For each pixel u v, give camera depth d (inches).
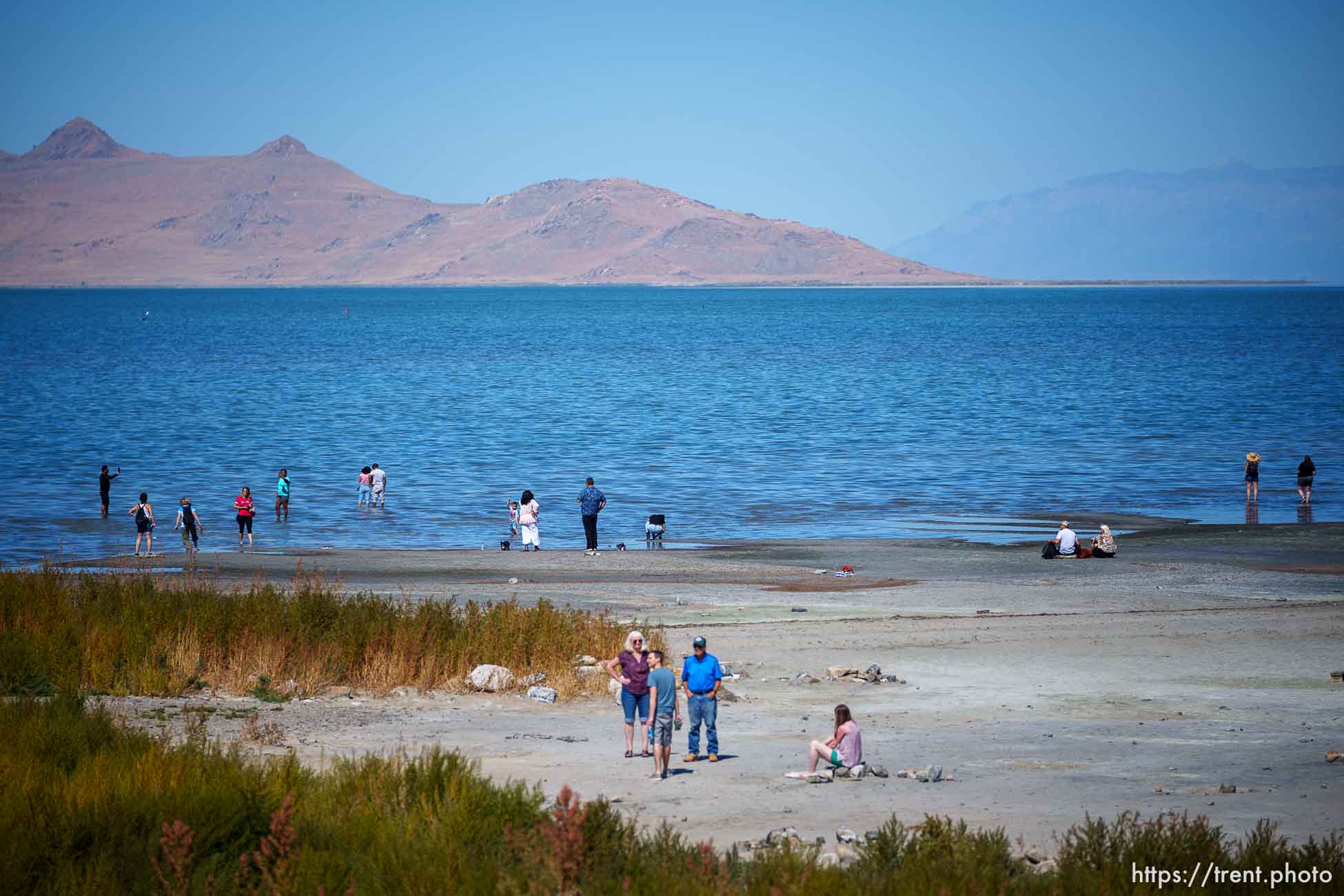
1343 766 1453.0
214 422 6899.6
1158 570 3149.6
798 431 6633.9
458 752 1453.0
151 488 4598.9
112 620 1940.2
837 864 1021.2
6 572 2320.4
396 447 5954.7
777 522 4037.9
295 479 4906.5
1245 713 1784.0
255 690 1766.7
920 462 5457.7
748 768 1438.2
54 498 4320.9
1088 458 5551.2
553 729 1640.0
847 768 1408.7
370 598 2287.2
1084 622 2474.2
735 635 2331.4
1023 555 3390.7
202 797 1069.1
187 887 952.9
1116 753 1530.5
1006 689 1940.2
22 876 967.6
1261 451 5738.2
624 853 993.5
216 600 2076.8
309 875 956.0
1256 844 1018.7
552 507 4338.1
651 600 2699.3
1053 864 1029.8
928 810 1244.5
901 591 2849.4
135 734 1355.8
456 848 1002.7
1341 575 3078.2
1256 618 2524.6
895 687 1956.2
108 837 1023.6
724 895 913.5
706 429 6732.3
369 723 1622.8
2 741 1262.3
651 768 1430.9
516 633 2043.6
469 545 3617.1
